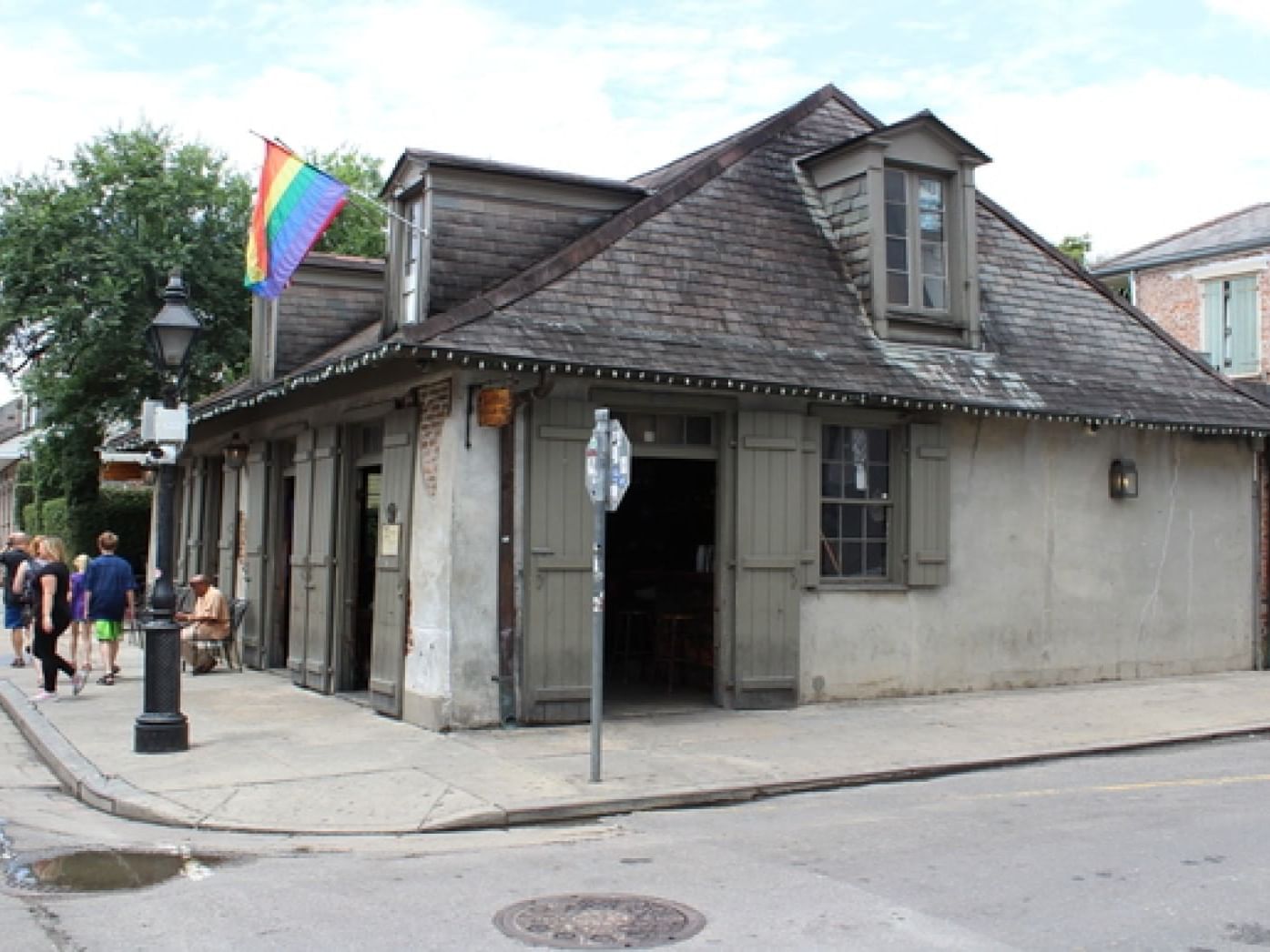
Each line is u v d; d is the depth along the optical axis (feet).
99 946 17.95
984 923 18.81
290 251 40.27
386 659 38.22
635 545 50.19
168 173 89.97
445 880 21.63
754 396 39.19
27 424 131.44
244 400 44.29
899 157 43.96
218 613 50.21
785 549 39.58
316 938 18.29
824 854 23.39
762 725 36.65
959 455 43.91
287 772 29.78
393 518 38.47
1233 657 50.72
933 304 45.14
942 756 32.81
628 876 21.88
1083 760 34.09
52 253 87.04
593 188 41.52
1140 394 47.70
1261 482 52.16
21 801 28.76
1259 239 84.33
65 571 44.29
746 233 42.27
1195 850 23.39
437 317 34.09
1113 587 47.57
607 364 34.99
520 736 34.27
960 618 43.62
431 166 38.50
